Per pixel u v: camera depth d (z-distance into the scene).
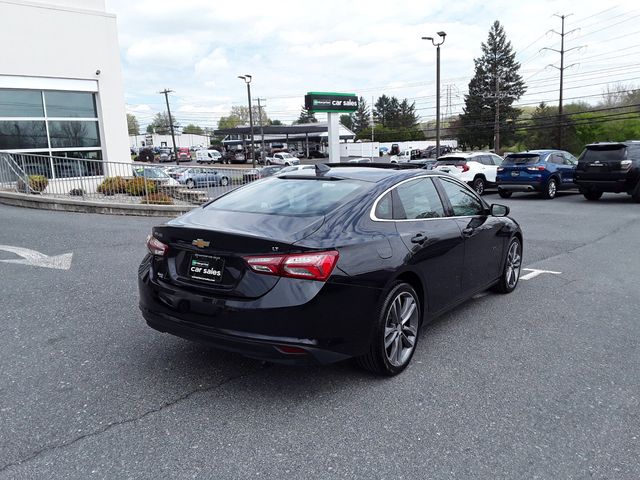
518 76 86.94
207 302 3.19
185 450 2.76
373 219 3.66
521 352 4.14
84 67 16.11
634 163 15.11
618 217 12.39
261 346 3.05
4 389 3.41
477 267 4.88
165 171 13.40
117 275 6.25
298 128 74.94
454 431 2.97
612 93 71.81
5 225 9.72
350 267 3.25
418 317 3.93
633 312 5.17
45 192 12.80
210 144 127.50
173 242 3.44
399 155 56.31
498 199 17.67
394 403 3.29
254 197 3.99
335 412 3.17
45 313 4.90
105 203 12.23
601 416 3.15
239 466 2.63
